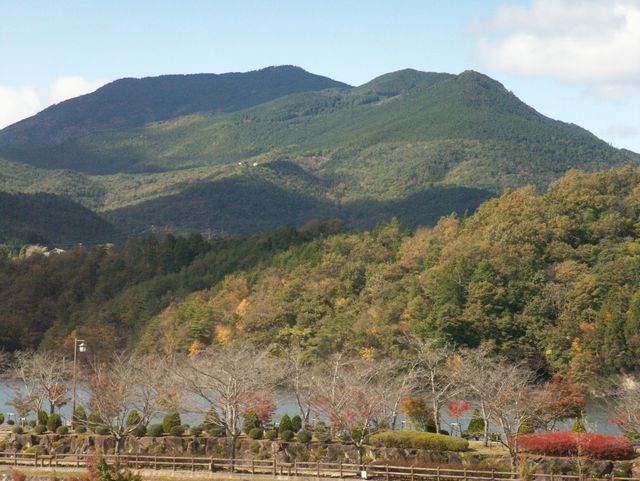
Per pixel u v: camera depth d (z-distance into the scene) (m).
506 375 136.12
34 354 192.75
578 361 178.38
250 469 105.12
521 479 93.31
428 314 198.25
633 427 108.94
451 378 129.38
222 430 119.81
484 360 150.00
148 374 135.38
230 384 118.75
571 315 195.25
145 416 123.56
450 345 185.38
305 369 159.75
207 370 129.12
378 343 196.75
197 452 116.50
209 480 100.75
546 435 102.06
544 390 129.38
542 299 199.88
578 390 150.62
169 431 121.56
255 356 154.62
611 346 177.50
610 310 188.25
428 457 106.38
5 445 123.94
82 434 123.75
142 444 119.06
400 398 126.06
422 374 142.12
